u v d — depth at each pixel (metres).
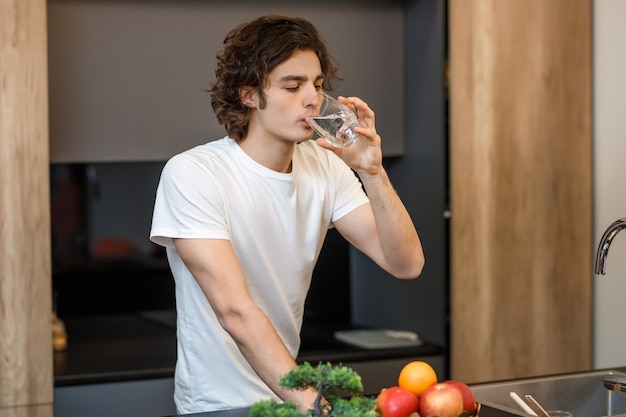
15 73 2.98
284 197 2.25
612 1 3.67
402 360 3.54
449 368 3.62
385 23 3.74
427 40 3.62
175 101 3.46
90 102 3.36
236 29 2.24
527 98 3.65
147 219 3.91
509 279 3.66
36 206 3.02
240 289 2.03
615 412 2.33
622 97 3.63
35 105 3.01
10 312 3.01
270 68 2.08
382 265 2.38
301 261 2.34
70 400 3.10
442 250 3.59
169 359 3.39
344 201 2.42
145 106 3.42
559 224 3.73
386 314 3.97
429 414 1.59
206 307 2.25
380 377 3.50
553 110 3.70
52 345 3.29
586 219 3.78
